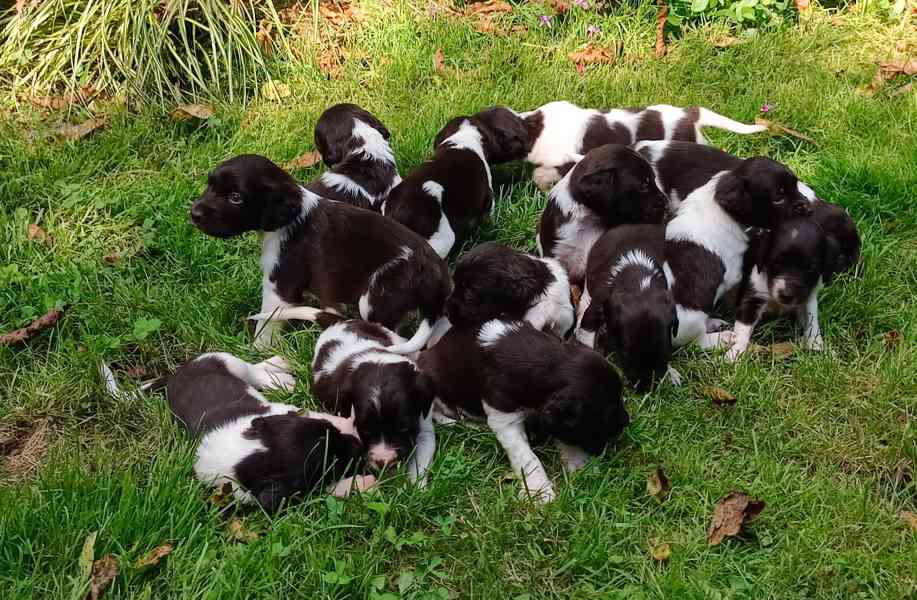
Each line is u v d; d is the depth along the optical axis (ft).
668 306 3.93
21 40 5.97
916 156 5.30
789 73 6.14
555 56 6.31
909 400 3.96
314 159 5.39
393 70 6.20
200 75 5.94
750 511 3.50
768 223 4.24
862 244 4.76
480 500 3.62
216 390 3.85
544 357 3.69
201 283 4.66
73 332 4.43
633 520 3.51
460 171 4.85
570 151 5.35
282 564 3.32
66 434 3.97
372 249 4.21
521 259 4.15
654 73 6.15
